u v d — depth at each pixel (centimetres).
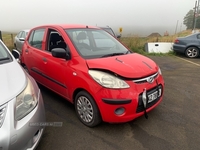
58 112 319
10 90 185
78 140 247
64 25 352
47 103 352
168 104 359
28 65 410
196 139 253
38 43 381
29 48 404
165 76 560
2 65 242
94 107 254
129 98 236
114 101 233
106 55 297
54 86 333
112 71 241
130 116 244
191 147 237
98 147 235
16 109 178
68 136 255
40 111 207
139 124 287
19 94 186
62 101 361
